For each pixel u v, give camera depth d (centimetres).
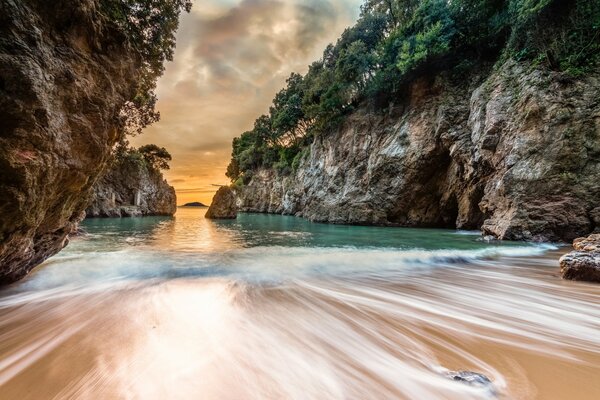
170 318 381
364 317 404
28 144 349
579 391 233
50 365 259
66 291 502
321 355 289
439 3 2278
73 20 433
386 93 2745
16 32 350
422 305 463
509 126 1465
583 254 643
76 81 433
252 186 5678
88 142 461
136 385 231
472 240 1339
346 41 3434
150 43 998
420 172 2258
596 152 1194
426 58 2239
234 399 215
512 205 1339
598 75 1273
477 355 295
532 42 1562
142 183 3991
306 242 1259
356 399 218
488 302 480
